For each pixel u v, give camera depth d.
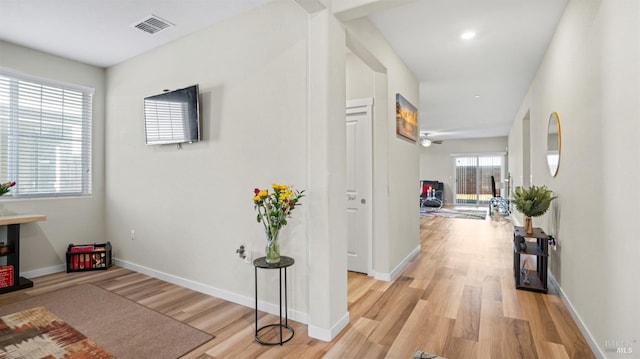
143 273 3.69
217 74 2.98
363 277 3.53
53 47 3.55
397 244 3.72
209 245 3.05
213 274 3.03
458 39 3.41
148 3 2.68
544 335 2.22
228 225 2.91
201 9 2.76
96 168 4.14
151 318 2.53
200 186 3.12
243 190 2.80
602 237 1.92
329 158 2.21
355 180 3.71
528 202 3.07
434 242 5.33
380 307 2.71
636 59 1.51
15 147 3.54
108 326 2.40
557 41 3.07
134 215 3.80
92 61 3.95
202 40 3.10
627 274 1.60
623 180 1.65
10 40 3.38
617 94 1.72
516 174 7.49
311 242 2.25
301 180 2.47
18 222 3.18
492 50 3.68
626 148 1.62
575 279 2.45
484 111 7.02
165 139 3.30
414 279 3.44
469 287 3.18
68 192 3.93
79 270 3.80
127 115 3.88
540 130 4.06
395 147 3.70
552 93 3.31
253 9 2.74
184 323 2.45
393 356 1.98
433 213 9.45
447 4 2.75
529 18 2.96
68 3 2.67
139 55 3.73
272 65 2.62
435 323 2.41
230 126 2.88
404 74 4.08
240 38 2.82
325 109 2.21
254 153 2.73
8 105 3.48
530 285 3.11
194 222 3.18
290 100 2.52
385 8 2.20
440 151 12.25
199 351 2.06
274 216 2.24
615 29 1.74
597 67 2.00
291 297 2.53
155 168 3.53
